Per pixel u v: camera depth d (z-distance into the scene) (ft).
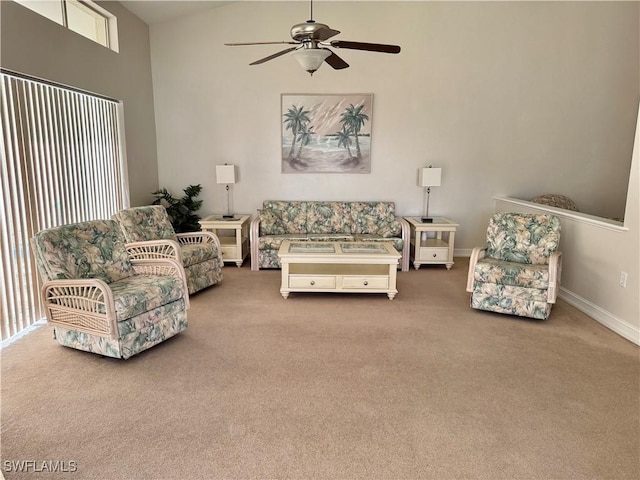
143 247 12.86
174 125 18.93
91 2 13.67
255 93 18.61
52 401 7.76
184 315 10.66
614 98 18.48
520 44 18.13
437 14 17.92
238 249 17.53
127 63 16.19
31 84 10.78
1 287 9.84
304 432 6.96
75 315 9.32
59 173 11.96
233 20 18.07
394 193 19.34
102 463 6.22
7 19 9.86
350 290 13.47
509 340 10.61
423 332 11.05
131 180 16.58
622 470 6.20
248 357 9.57
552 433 7.01
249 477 5.98
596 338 10.79
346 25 17.98
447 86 18.44
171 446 6.59
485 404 7.81
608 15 17.83
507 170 19.13
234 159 19.19
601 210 19.39
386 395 8.07
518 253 12.84
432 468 6.19
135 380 8.53
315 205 18.35
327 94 18.49
